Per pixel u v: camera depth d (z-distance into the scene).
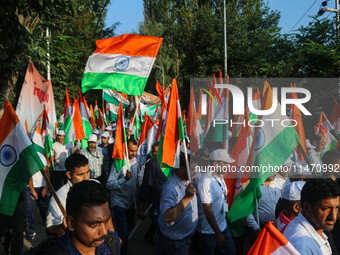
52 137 8.04
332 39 17.16
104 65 6.98
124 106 16.69
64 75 22.98
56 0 7.79
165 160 4.27
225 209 4.41
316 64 16.12
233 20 32.25
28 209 6.66
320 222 2.35
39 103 7.65
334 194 2.30
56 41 21.30
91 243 2.00
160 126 6.56
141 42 7.02
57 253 1.98
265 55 19.84
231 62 30.89
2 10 6.62
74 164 3.73
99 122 16.86
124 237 5.58
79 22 26.94
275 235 2.34
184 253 4.22
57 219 3.41
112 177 5.91
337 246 3.30
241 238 4.90
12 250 4.98
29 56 11.78
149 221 8.28
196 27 33.53
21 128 3.42
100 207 2.00
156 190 6.02
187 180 4.27
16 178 3.37
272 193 4.76
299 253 2.29
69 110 8.78
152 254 6.26
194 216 4.25
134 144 6.63
